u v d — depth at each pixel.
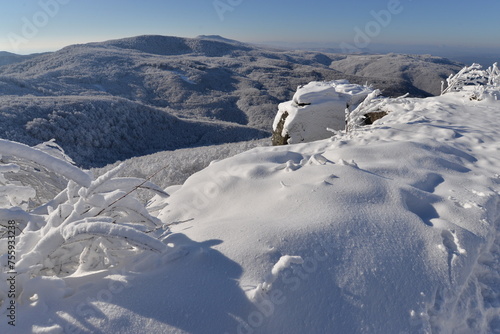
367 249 2.02
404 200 2.75
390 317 1.63
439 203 2.83
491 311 2.00
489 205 2.86
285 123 8.27
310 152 4.67
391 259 1.96
